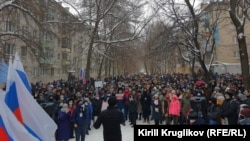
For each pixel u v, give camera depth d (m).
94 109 15.09
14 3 16.38
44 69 43.44
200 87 16.50
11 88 4.37
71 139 11.56
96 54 37.97
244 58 17.28
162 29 25.64
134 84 21.47
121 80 31.08
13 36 18.41
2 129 3.64
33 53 17.42
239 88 17.19
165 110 13.49
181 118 13.09
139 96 15.55
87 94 15.12
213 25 23.92
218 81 21.67
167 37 23.69
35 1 17.03
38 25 17.42
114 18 31.11
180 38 23.59
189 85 18.80
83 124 10.51
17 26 17.73
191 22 21.84
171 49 26.50
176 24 22.14
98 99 15.30
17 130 3.82
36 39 18.12
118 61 46.25
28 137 3.88
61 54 51.72
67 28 24.83
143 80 27.30
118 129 6.63
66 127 10.59
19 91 4.39
